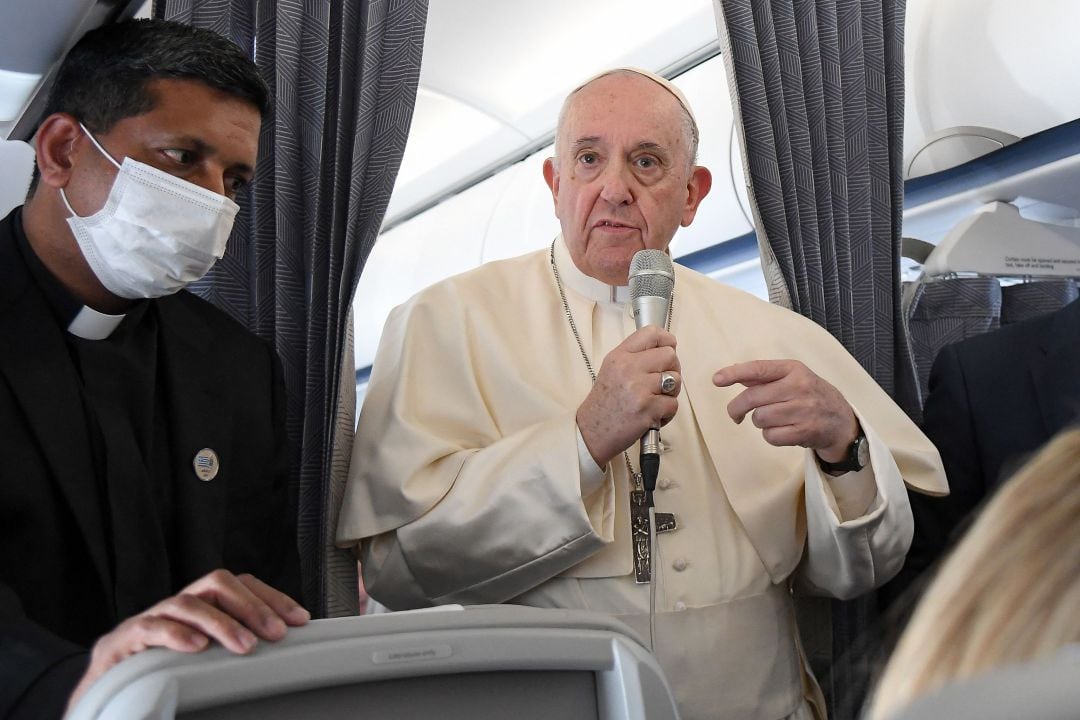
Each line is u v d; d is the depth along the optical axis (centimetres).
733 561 195
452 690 87
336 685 83
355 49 218
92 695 75
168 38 163
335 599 200
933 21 368
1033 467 54
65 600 149
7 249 162
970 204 365
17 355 153
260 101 172
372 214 210
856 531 188
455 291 217
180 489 165
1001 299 312
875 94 281
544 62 500
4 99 239
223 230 164
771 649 193
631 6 457
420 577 189
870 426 193
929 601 52
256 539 177
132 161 157
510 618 92
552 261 229
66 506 150
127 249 158
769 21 255
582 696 93
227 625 84
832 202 262
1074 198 354
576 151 211
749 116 248
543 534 179
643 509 193
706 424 206
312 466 206
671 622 186
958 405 233
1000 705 44
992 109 350
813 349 223
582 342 214
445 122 575
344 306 207
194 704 75
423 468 190
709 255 477
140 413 164
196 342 178
